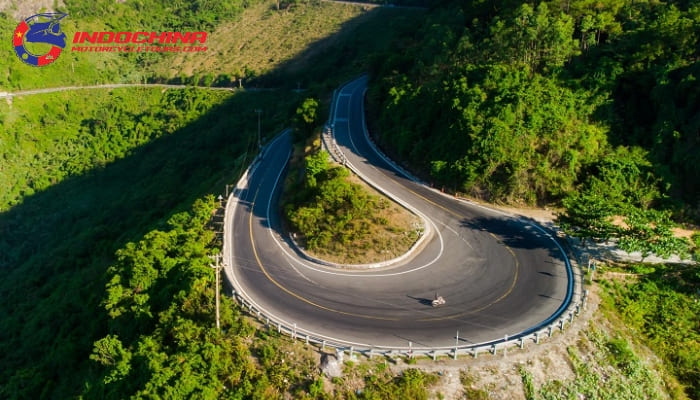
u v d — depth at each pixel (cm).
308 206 4778
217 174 8025
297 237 4606
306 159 5241
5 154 11250
